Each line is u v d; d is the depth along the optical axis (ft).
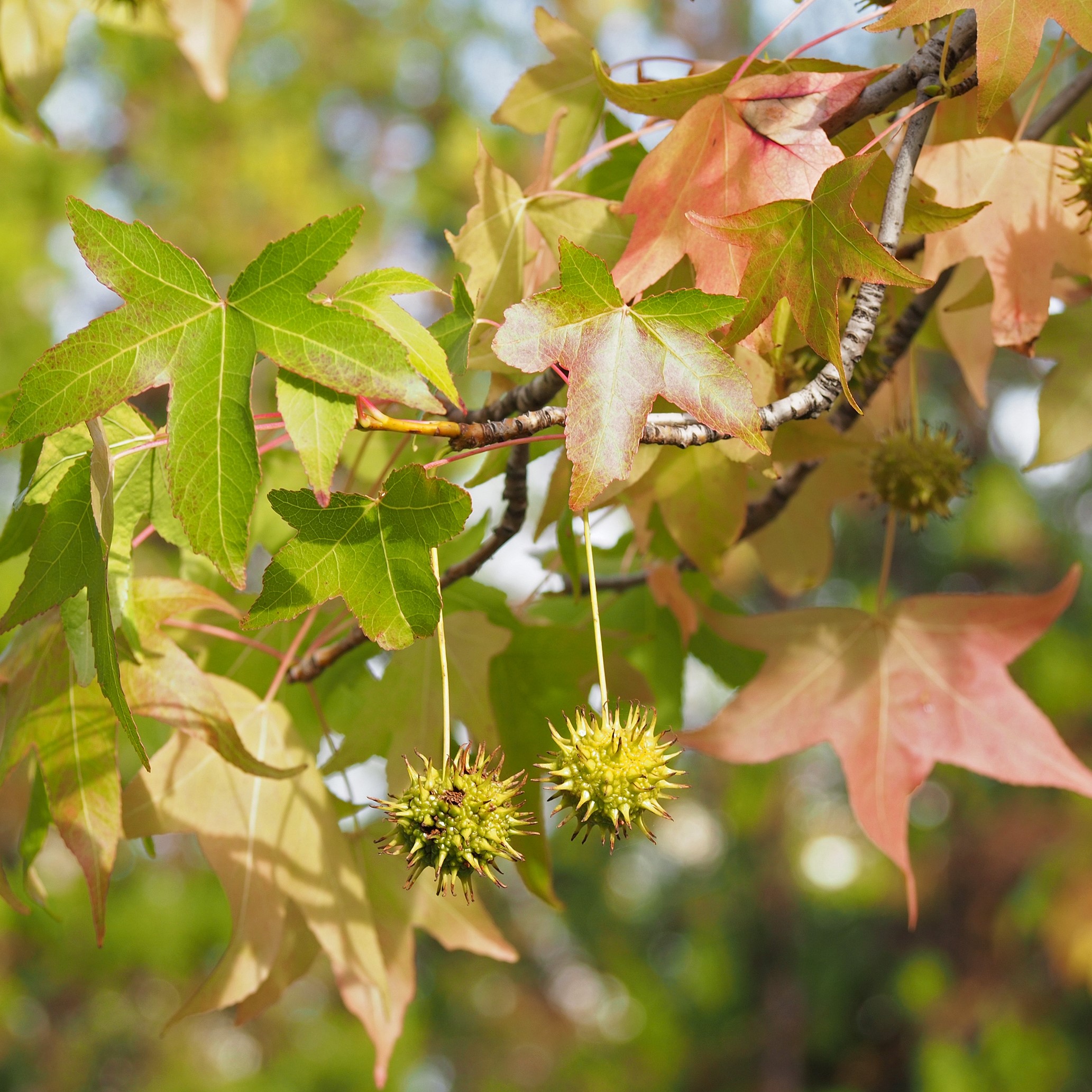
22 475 2.79
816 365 2.82
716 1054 14.90
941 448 3.18
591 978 17.53
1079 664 11.05
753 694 3.03
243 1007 2.86
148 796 2.78
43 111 3.84
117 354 2.42
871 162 2.47
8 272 10.21
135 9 3.72
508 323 2.45
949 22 2.62
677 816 15.40
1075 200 2.73
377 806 2.49
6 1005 10.79
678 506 2.96
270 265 2.43
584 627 3.02
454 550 3.15
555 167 3.14
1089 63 2.96
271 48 13.29
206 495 2.42
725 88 2.61
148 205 12.21
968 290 3.06
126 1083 11.96
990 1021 11.11
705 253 2.58
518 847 2.95
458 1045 15.92
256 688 3.11
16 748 2.70
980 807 12.21
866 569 13.01
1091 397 3.09
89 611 2.52
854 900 13.05
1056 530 12.47
